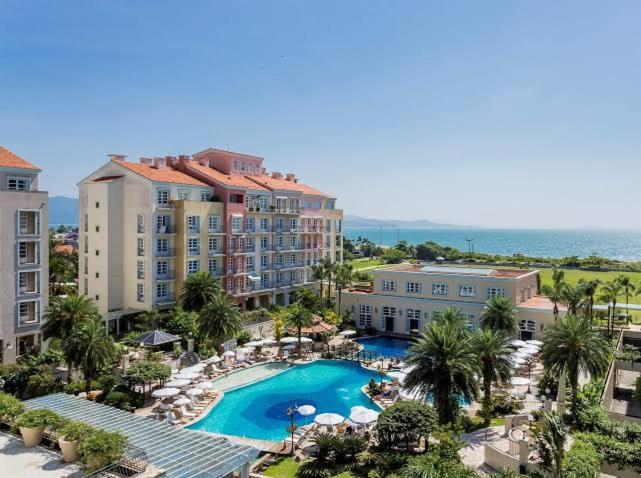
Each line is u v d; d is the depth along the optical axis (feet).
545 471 80.69
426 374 103.14
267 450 100.22
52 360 137.90
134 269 200.75
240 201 231.30
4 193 146.61
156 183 196.95
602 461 88.17
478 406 125.70
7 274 147.64
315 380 151.53
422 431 95.25
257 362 165.37
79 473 60.13
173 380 130.62
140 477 58.03
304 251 277.23
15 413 74.13
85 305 142.51
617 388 152.97
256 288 241.96
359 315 229.04
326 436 97.66
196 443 71.26
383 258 529.04
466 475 72.43
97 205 202.08
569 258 493.36
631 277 389.19
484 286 200.44
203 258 213.05
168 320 183.32
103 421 79.87
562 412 111.04
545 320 188.34
